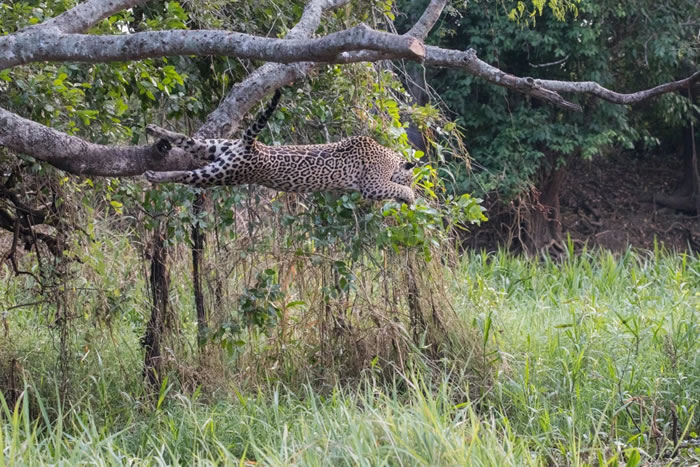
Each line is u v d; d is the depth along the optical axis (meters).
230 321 11.71
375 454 8.03
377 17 12.88
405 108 12.94
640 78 26.98
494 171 24.30
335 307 12.31
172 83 9.86
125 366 12.53
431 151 14.96
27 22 9.00
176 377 11.79
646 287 17.61
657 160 34.19
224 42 6.41
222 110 8.41
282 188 8.33
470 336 12.56
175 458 8.75
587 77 24.67
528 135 24.56
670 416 11.18
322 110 11.60
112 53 6.69
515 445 9.43
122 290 12.36
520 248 27.64
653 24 24.88
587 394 11.56
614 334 13.38
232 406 10.67
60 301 11.52
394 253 12.25
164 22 9.76
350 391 11.37
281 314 12.02
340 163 8.52
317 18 8.45
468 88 24.08
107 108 10.43
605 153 33.38
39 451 8.34
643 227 31.56
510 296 17.89
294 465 7.83
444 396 9.69
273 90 8.57
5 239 13.34
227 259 11.95
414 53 5.73
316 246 11.80
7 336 12.88
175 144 7.41
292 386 12.02
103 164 7.48
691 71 26.88
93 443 8.53
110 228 12.89
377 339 12.15
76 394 11.19
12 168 10.48
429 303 12.52
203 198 12.08
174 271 13.16
